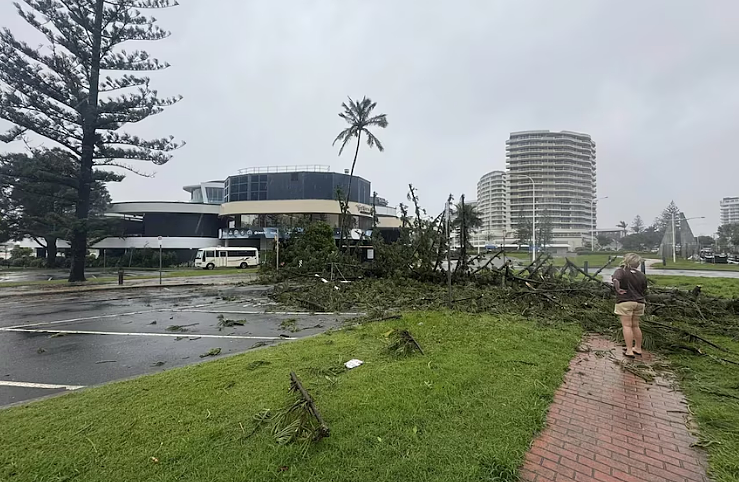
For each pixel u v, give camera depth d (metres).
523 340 6.08
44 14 21.33
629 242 76.31
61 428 3.25
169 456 2.74
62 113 22.48
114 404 3.75
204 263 36.03
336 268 18.61
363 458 2.65
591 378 4.42
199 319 9.48
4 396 4.41
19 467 2.67
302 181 44.09
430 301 10.88
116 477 2.52
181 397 3.88
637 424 3.25
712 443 2.90
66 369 5.43
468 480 2.40
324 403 3.58
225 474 2.50
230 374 4.60
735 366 4.78
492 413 3.36
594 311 8.22
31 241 47.97
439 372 4.44
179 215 42.97
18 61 20.84
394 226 51.00
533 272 13.99
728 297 10.65
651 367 4.81
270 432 3.04
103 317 9.93
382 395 3.75
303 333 7.66
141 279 22.97
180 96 25.78
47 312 10.97
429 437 2.93
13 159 23.70
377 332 6.84
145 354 6.19
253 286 18.80
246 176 45.03
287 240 28.00
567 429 3.16
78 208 23.67
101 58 24.11
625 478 2.49
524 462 2.67
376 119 29.62
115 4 23.66
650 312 8.08
